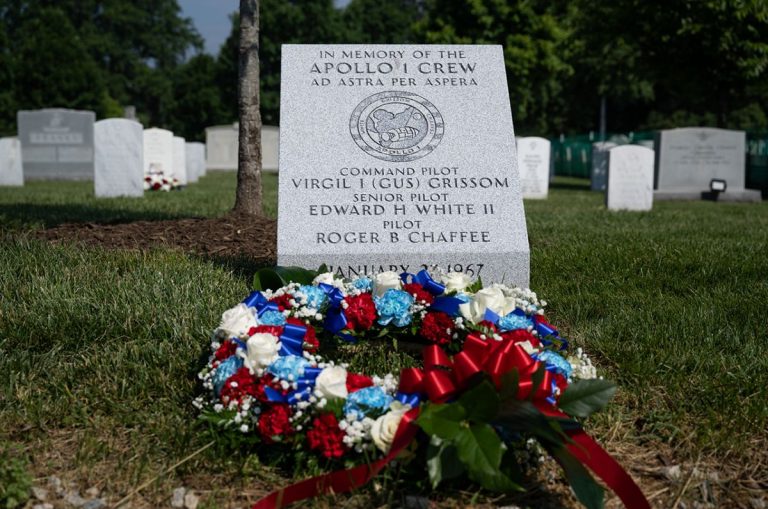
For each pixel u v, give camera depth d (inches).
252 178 168.6
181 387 75.2
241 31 164.1
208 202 250.5
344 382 62.7
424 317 77.3
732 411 72.8
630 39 414.9
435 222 100.3
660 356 86.1
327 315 78.5
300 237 98.3
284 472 62.9
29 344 84.5
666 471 64.2
